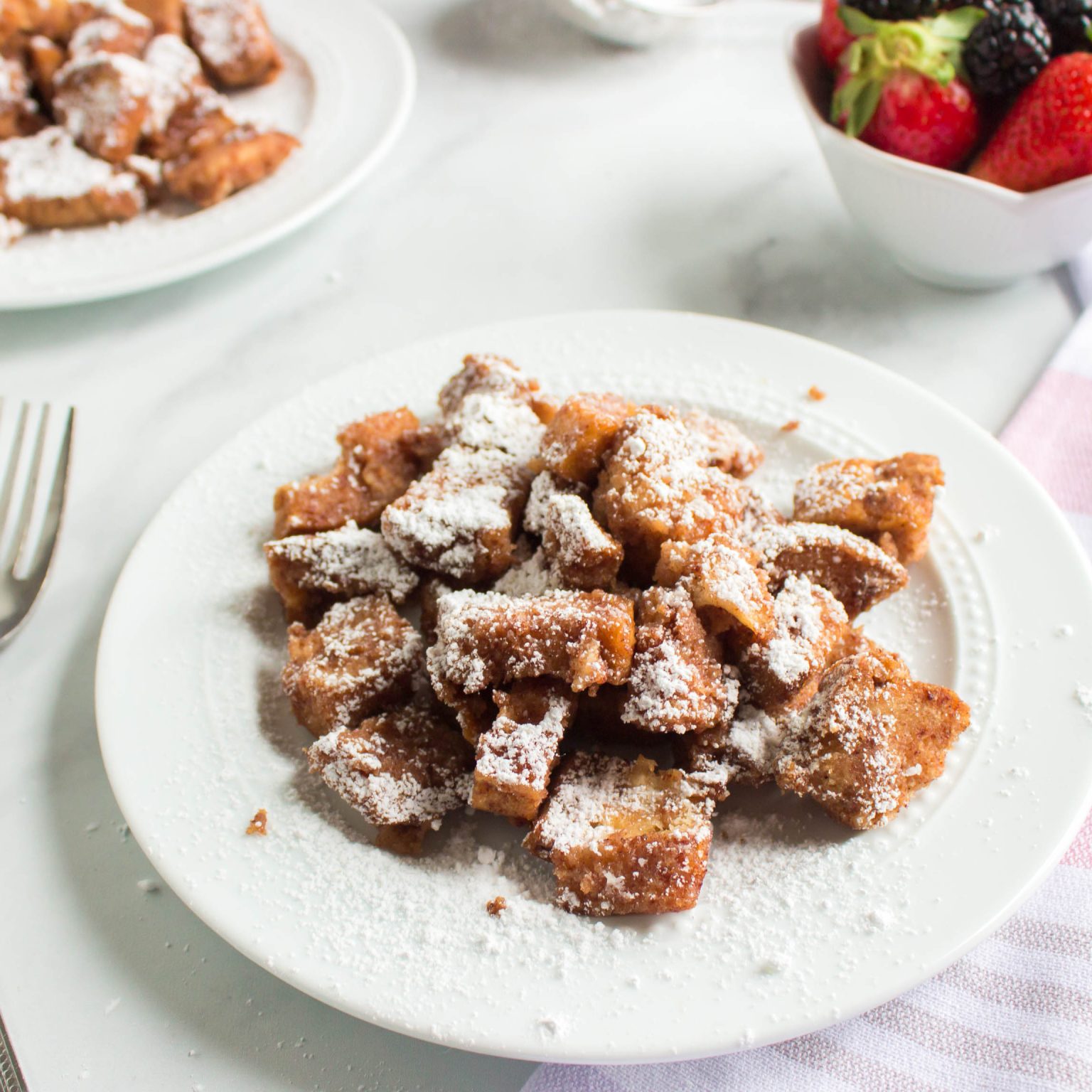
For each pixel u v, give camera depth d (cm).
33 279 52
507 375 47
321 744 41
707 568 42
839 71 53
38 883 42
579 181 58
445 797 42
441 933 39
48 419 49
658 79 62
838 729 40
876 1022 40
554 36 64
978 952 41
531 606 42
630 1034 38
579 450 44
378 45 59
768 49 63
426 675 44
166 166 54
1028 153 50
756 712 42
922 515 44
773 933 39
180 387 52
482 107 61
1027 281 53
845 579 44
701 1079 39
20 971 41
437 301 54
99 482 49
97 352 53
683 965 39
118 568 47
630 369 49
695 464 44
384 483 46
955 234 50
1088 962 40
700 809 41
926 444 46
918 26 51
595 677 41
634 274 55
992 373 51
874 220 52
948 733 41
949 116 50
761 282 54
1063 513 45
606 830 40
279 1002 40
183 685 44
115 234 54
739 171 58
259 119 56
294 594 45
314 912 40
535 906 40
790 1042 40
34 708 45
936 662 43
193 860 41
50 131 54
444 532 44
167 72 55
